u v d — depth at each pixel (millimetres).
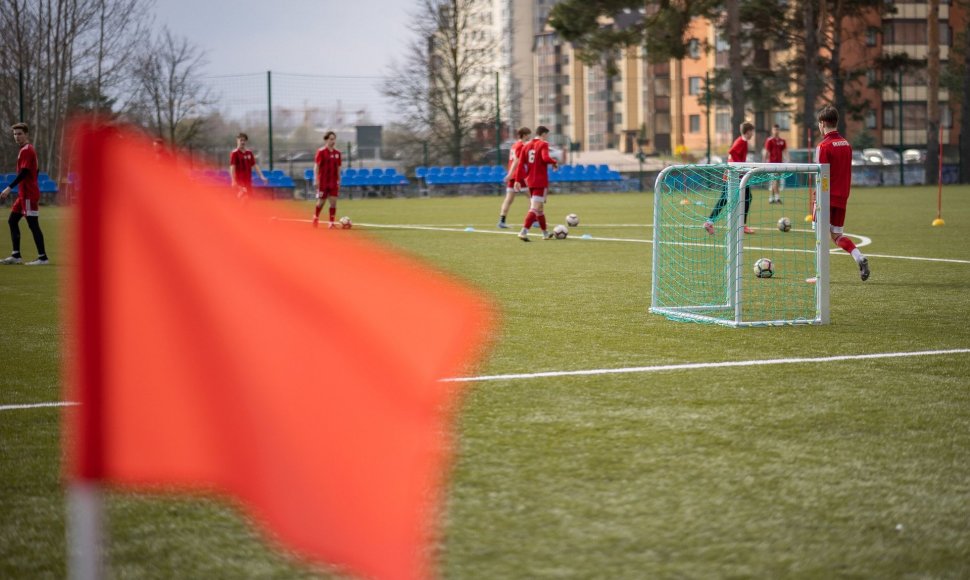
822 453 4602
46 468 4551
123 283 1676
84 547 2027
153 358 1684
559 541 3500
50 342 8156
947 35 74500
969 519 3713
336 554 1852
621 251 15891
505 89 56438
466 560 3326
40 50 38812
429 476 4199
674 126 92500
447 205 33031
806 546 3441
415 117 50500
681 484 4145
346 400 1634
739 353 7207
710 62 84062
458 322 1581
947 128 76188
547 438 4887
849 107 55031
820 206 8523
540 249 16406
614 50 43781
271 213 1692
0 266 14633
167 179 1663
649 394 5867
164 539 3580
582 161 86812
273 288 1633
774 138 25438
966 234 18484
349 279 1603
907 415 5316
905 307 9578
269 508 1782
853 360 6902
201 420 1729
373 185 39938
